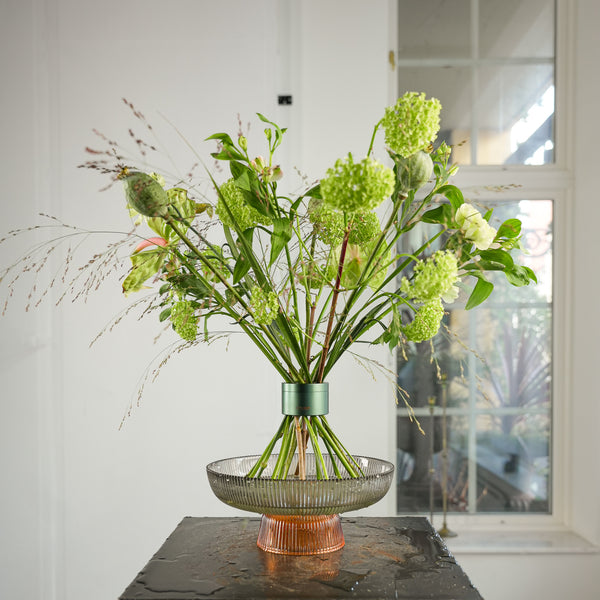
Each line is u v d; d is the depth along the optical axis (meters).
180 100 2.32
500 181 2.52
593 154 2.44
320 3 2.34
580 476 2.45
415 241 2.48
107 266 2.28
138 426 2.28
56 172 2.29
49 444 2.27
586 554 2.30
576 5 2.52
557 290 2.53
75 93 2.31
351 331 1.36
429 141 1.18
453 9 2.57
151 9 2.33
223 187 1.34
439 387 2.54
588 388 2.43
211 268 1.26
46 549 2.26
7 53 2.29
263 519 1.39
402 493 2.53
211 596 1.12
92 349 2.28
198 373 2.29
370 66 2.33
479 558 2.30
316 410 1.31
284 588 1.15
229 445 2.29
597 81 2.43
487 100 2.57
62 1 2.32
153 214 1.20
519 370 2.57
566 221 2.53
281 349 1.35
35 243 2.28
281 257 2.10
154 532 2.28
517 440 2.55
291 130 2.32
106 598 2.27
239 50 2.33
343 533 1.48
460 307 2.57
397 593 1.13
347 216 1.28
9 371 2.27
